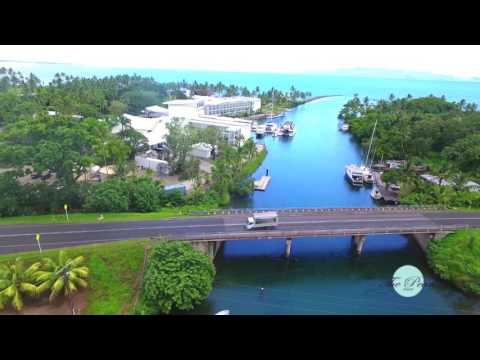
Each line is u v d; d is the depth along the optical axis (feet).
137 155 449.06
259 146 576.20
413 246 299.79
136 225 269.64
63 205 294.05
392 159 501.15
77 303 200.85
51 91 602.44
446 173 382.42
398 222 291.38
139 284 216.74
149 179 344.49
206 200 344.08
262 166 497.87
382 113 648.38
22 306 195.31
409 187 378.53
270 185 428.97
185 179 402.93
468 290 237.04
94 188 302.86
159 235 250.57
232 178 397.19
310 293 237.04
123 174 369.91
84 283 204.03
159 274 204.44
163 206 328.49
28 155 274.36
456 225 285.43
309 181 448.24
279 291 237.86
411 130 496.64
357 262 275.39
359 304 228.02
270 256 279.08
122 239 244.42
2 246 229.04
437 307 227.20
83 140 300.61
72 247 228.63
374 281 252.62
